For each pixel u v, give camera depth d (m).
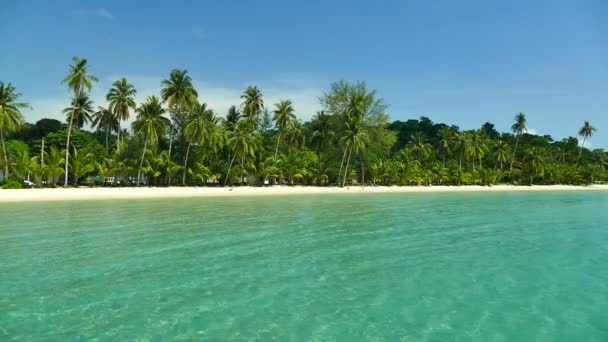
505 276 13.59
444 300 11.12
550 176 103.56
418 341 8.52
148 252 16.39
